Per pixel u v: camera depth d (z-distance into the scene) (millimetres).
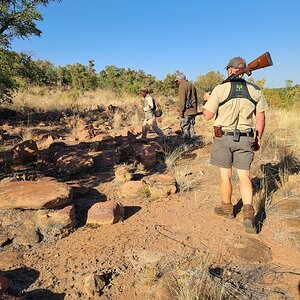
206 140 7500
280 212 3830
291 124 8375
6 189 3879
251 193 3494
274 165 5383
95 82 27250
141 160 5688
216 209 3871
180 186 4691
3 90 12070
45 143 8039
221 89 3488
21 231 3469
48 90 22094
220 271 2789
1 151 7227
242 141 3471
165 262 2965
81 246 3293
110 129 10719
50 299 2553
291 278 2707
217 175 5242
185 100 7410
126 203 4312
